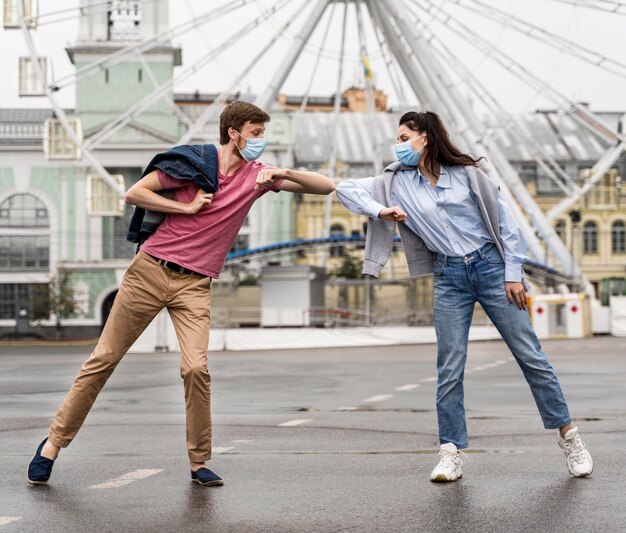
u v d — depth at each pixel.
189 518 4.96
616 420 9.37
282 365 23.33
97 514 5.07
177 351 37.94
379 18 48.41
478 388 14.02
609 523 4.68
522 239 6.19
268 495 5.55
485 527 4.67
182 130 77.69
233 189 6.03
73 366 25.55
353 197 6.20
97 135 46.81
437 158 6.19
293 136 77.00
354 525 4.76
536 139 87.44
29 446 7.93
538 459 6.78
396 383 15.99
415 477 6.11
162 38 46.03
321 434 8.59
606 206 68.12
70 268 72.31
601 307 48.41
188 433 5.98
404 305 55.19
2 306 75.81
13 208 76.50
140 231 6.04
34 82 45.59
